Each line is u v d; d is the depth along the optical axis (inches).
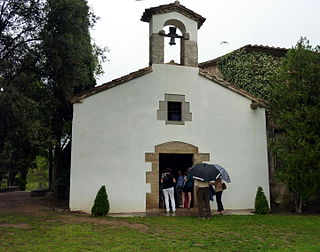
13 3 450.0
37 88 550.3
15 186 1190.9
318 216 422.6
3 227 315.6
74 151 439.2
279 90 496.7
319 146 442.3
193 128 496.4
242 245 249.9
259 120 531.5
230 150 506.9
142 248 237.6
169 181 456.8
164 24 518.9
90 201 434.3
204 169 404.2
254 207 493.7
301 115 466.6
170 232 301.7
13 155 601.0
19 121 435.2
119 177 450.9
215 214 438.9
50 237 272.4
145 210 454.0
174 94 497.7
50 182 784.9
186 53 517.7
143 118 476.7
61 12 469.4
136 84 482.6
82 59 522.3
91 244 249.1
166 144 479.8
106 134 455.8
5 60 458.9
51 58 476.7
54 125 634.2
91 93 457.1
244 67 614.2
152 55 501.4
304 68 481.1
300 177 451.2
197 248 238.8
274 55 627.5
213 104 514.0
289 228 326.3
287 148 479.2
